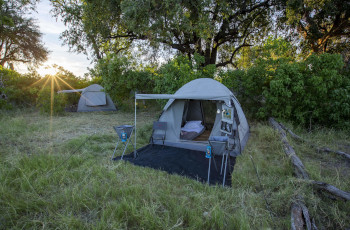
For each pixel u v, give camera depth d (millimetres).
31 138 5809
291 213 2553
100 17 10578
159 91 8445
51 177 3428
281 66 6984
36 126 7156
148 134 6520
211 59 13562
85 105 11453
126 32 12633
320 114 6742
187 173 3920
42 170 3701
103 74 9516
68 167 3932
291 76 6961
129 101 11578
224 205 2859
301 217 2439
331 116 6410
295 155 4312
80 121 8430
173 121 5727
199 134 6402
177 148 5457
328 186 2955
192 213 2586
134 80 9570
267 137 5887
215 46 13422
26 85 12359
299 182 3178
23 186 3105
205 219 2568
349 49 11734
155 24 9008
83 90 11539
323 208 2742
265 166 4109
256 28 13500
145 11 8555
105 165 4090
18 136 5938
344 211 2664
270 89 7086
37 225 2424
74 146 5195
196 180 3613
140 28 9023
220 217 2482
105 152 4910
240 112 5809
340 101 6246
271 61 7516
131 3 8250
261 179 3594
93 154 4762
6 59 18922
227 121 5137
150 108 12023
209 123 7434
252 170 3922
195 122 6977
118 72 9328
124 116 9891
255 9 12203
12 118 8117
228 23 11914
